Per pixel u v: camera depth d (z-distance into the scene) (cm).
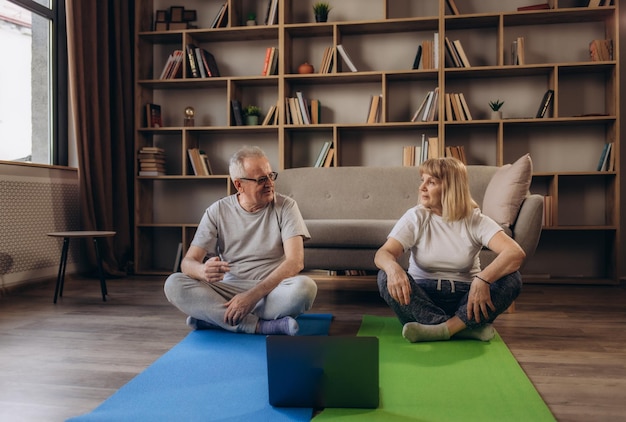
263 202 212
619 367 175
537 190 425
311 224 309
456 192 201
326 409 135
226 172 464
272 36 450
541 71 412
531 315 264
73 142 415
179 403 138
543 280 392
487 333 204
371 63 445
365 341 134
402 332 210
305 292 201
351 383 135
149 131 449
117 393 146
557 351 195
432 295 212
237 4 449
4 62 366
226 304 207
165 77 443
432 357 181
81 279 395
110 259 412
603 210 420
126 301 302
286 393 136
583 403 142
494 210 278
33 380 161
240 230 218
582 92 421
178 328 231
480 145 432
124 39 442
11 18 371
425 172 207
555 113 398
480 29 433
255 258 218
